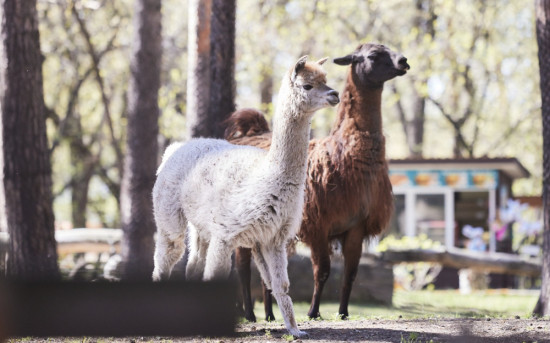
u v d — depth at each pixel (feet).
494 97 111.55
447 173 68.80
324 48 80.89
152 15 47.62
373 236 28.45
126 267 45.78
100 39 88.69
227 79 40.19
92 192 118.01
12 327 14.87
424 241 60.85
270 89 81.30
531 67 106.01
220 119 39.81
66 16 85.66
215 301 15.48
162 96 83.66
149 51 47.67
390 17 88.84
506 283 68.28
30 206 35.32
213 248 20.52
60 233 61.77
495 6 93.86
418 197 69.26
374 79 27.12
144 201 47.65
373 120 27.48
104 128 101.30
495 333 22.15
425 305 43.83
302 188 20.52
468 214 77.36
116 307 14.96
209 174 21.03
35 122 35.68
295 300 42.93
